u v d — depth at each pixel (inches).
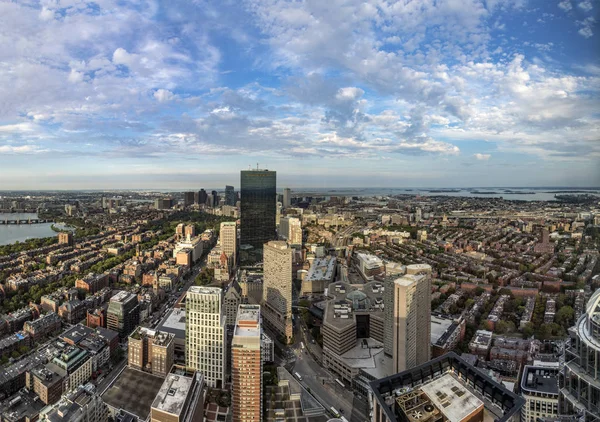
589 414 5743.1
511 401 6333.7
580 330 6131.9
